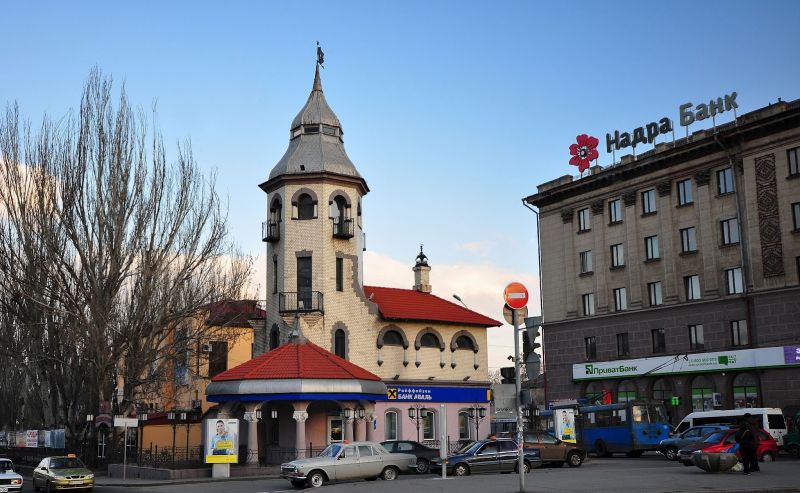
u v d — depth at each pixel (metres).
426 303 53.47
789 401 46.31
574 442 37.72
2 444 62.62
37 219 42.09
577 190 61.34
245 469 37.78
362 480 31.83
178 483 34.34
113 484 34.97
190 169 45.78
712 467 27.72
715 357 50.28
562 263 62.50
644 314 55.47
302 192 48.69
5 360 54.81
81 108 43.31
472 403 52.22
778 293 47.41
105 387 42.53
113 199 42.75
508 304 21.97
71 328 42.78
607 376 57.25
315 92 51.66
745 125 49.31
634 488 22.44
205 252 46.22
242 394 39.72
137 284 43.22
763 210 48.69
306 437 43.75
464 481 27.72
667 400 53.59
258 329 49.56
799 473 27.34
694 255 52.81
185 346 48.22
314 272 47.78
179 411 47.59
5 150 42.62
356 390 40.97
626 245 57.41
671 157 54.12
